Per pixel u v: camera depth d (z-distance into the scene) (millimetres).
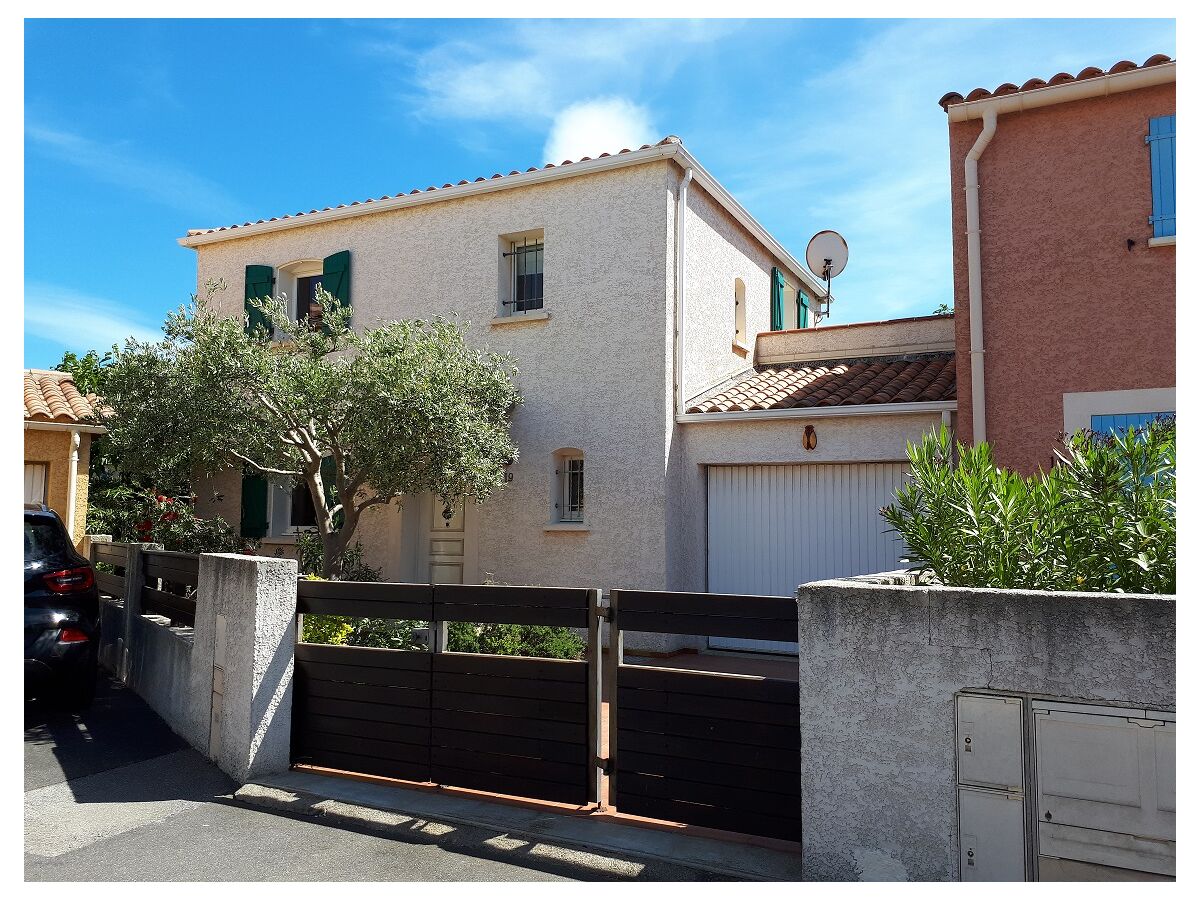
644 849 4633
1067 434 8672
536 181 12219
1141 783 3426
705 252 12734
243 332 10211
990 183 9867
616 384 11508
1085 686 3541
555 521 11898
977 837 3715
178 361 10102
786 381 12383
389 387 9484
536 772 5422
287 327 10930
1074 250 9414
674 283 11633
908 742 3887
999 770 3689
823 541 10914
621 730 5129
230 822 5285
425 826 5074
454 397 9922
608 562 11312
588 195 11961
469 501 12406
